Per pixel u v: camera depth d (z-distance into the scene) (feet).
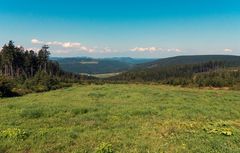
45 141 41.42
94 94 123.03
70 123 55.01
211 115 69.56
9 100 112.37
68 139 42.39
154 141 41.22
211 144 38.75
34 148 38.68
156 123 54.95
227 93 160.97
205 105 91.25
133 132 47.29
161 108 78.38
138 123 55.47
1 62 356.38
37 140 41.86
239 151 36.17
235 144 39.78
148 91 142.61
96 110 72.64
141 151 36.78
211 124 53.78
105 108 75.41
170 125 51.70
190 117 64.75
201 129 48.78
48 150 37.73
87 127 51.60
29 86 195.31
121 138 43.42
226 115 70.95
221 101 108.37
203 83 397.39
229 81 387.14
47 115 63.62
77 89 162.50
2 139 41.86
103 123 55.72
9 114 65.16
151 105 84.79
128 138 43.27
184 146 38.32
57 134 45.29
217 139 41.55
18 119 58.85
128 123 55.47
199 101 104.68
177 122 54.75
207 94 144.05
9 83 155.53
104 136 44.57
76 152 36.83
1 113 67.10
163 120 58.95
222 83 383.24
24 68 387.75
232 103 102.58
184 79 443.32
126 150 37.11
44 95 131.13
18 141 40.91
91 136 44.39
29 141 41.22
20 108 74.90
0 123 54.29
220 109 81.51
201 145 38.42
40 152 37.14
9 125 52.65
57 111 68.13
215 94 146.72
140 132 47.14
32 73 387.96
